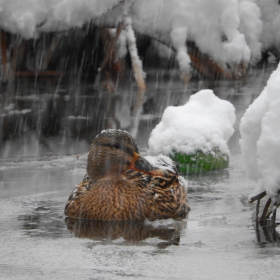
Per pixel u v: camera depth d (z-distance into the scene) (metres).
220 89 30.20
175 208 12.03
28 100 27.72
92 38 33.03
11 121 23.47
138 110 25.42
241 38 33.03
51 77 32.84
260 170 10.45
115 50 33.56
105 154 12.12
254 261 8.56
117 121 23.27
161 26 32.41
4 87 30.67
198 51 33.44
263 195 10.62
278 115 10.23
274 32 36.94
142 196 11.91
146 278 7.90
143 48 35.94
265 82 32.38
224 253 9.03
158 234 10.44
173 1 32.38
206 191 13.79
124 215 11.73
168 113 16.38
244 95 28.31
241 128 10.95
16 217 11.80
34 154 18.36
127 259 8.80
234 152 18.05
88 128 22.23
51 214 12.11
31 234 10.49
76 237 10.27
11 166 16.80
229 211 11.96
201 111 16.50
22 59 32.22
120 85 31.84
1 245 9.72
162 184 12.25
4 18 28.72
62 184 14.69
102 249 9.41
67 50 33.44
